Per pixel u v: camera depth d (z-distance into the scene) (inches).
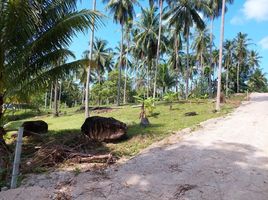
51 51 414.9
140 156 365.4
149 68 1914.4
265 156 350.9
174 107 956.0
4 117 441.1
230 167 314.0
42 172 317.7
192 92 1624.0
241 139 438.0
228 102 1029.8
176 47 1624.0
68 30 386.9
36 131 547.5
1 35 379.9
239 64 2501.2
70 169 325.4
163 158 352.5
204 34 1877.5
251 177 286.8
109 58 2156.7
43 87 430.0
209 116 692.7
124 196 255.3
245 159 340.2
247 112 734.5
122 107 1238.9
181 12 1305.4
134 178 293.4
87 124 458.6
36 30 400.5
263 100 1101.7
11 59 398.0
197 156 354.6
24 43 393.7
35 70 418.9
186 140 438.0
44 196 255.3
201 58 2025.1
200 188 265.4
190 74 2242.9
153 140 449.7
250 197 246.8
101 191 265.7
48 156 347.3
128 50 1818.4
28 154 389.7
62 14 417.1
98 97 2196.1
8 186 278.2
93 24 381.1
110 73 2161.7
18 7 355.6
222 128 527.5
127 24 1596.9
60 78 436.5
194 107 920.9
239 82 2714.1
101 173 310.0
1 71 390.9
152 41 1504.7
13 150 399.5
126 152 386.9
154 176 296.5
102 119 458.3
